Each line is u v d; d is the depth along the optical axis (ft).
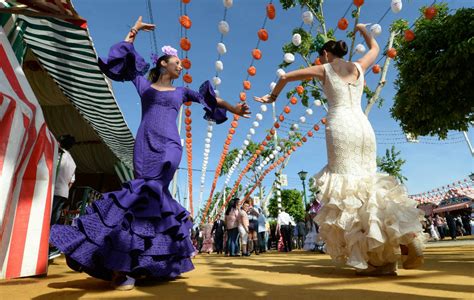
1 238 7.27
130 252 6.88
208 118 10.07
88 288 7.04
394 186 8.68
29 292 6.45
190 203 49.32
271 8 12.66
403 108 26.18
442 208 88.33
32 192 8.34
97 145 33.45
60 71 16.47
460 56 21.52
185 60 12.95
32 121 8.25
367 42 11.33
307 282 7.54
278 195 48.73
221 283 7.60
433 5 11.85
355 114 9.65
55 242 6.70
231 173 48.62
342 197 8.94
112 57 8.68
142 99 8.80
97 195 20.45
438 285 6.55
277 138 39.32
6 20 11.48
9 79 8.20
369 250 8.36
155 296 5.90
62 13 6.88
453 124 25.84
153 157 8.05
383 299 5.17
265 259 19.03
